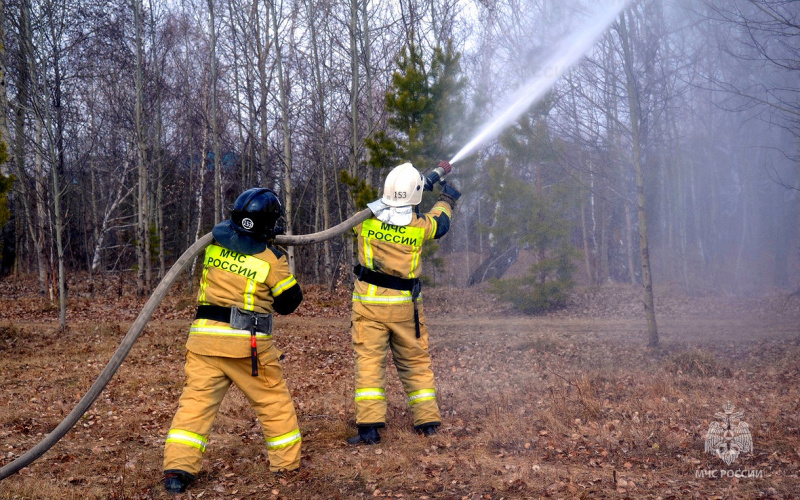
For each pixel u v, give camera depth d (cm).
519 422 523
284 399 429
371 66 2075
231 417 612
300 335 1330
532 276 1738
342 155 2558
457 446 474
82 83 2134
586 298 1898
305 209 3144
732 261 2367
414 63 1497
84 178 2783
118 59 2159
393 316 493
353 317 502
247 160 2931
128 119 2339
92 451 500
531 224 1702
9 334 1279
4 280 2719
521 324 1498
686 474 402
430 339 1252
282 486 402
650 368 840
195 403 403
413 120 1480
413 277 502
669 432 487
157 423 600
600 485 380
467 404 629
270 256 416
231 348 403
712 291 1939
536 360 973
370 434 487
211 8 2166
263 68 2216
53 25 1464
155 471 438
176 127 3034
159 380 845
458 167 1516
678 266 2294
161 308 1781
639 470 412
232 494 391
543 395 651
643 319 1537
